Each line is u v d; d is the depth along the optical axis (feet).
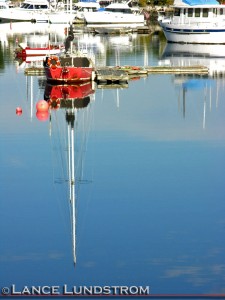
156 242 59.06
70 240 59.52
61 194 70.44
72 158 79.87
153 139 92.79
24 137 93.71
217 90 133.80
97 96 126.00
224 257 56.18
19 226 62.39
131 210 65.92
